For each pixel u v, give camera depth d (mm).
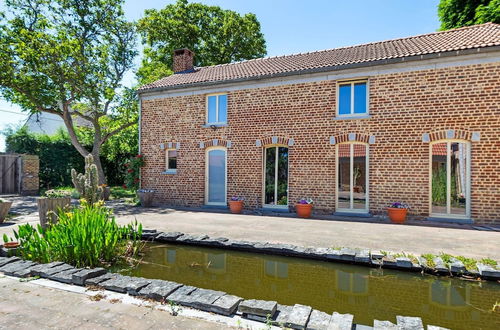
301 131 10352
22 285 3578
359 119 9570
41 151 17641
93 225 4938
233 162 11414
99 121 17797
